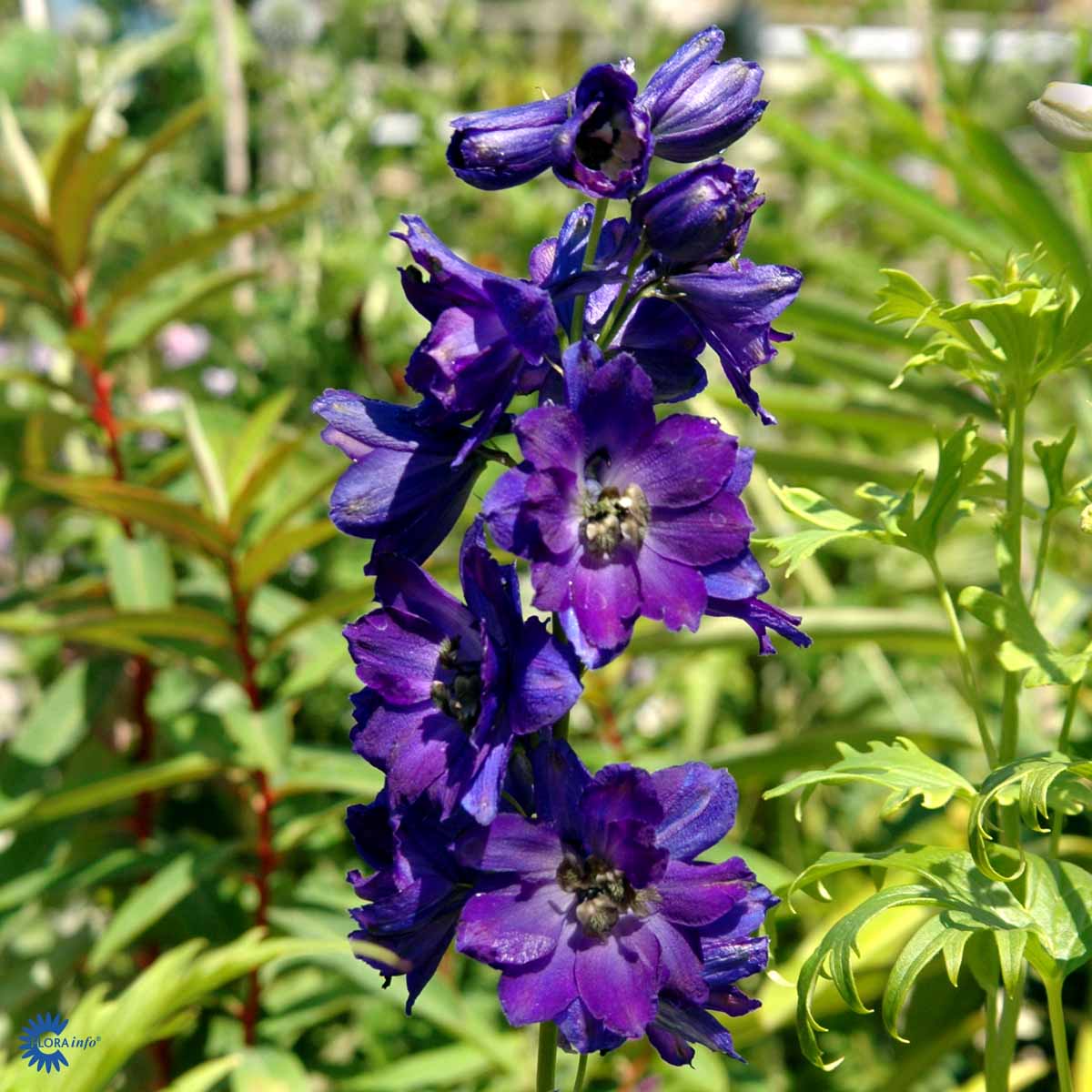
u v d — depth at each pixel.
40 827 0.58
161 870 0.52
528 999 0.27
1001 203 0.64
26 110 1.05
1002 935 0.30
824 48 0.64
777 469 0.60
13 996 0.55
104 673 0.60
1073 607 0.48
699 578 0.27
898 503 0.35
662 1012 0.29
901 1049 0.57
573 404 0.26
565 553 0.26
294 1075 0.48
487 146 0.27
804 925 0.64
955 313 0.33
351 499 0.29
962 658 0.35
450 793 0.27
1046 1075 0.59
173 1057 0.56
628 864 0.27
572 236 0.30
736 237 0.28
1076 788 0.33
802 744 0.52
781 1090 0.60
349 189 1.03
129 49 1.06
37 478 0.48
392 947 0.29
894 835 0.66
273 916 0.52
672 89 0.29
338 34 1.13
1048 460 0.34
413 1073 0.51
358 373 0.86
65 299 0.64
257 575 0.52
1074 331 0.33
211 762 0.50
